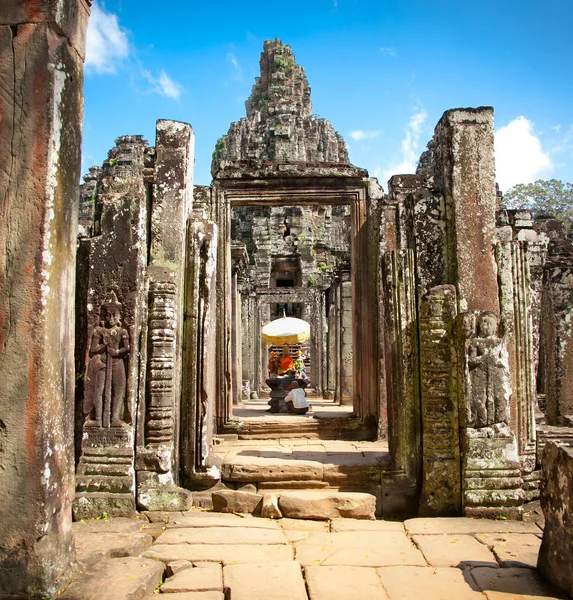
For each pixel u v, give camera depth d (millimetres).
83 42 4922
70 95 4699
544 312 10648
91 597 4273
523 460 7316
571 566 4477
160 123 8094
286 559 5254
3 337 4332
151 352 7086
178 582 4707
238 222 36219
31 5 4469
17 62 4457
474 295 7430
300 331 15484
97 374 6879
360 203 11680
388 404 8023
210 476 7441
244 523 6363
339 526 6312
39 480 4270
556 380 10102
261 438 10891
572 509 4520
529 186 40312
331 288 20531
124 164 23844
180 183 7918
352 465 7582
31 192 4391
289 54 42312
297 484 7555
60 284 4570
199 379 7621
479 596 4523
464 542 5715
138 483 6883
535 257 14203
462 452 6836
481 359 6816
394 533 6031
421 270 7688
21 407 4293
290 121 37469
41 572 4207
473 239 7508
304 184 11711
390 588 4645
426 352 7121
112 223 7035
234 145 37938
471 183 7590
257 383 22422
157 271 7238
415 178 11000
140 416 6965
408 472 7473
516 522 6418
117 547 5363
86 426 6852
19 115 4434
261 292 25203
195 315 7723
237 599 4430
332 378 20578
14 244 4371
